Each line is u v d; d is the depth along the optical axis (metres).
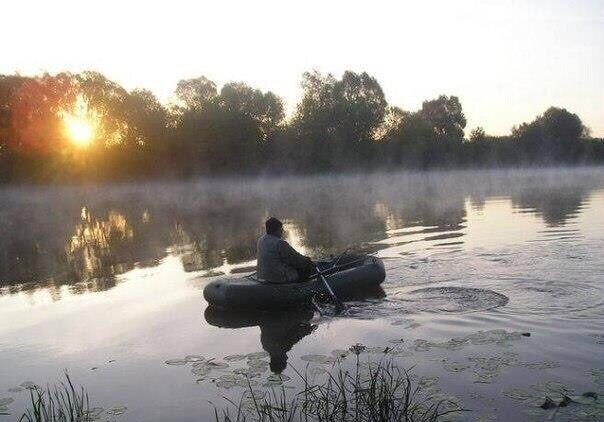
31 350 6.23
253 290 7.39
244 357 5.54
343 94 56.44
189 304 7.88
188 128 48.28
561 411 3.97
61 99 44.91
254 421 4.17
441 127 73.94
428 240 12.04
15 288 9.88
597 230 11.84
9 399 4.88
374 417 3.97
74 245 15.18
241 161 50.03
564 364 4.80
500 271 8.38
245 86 51.62
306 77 54.00
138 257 12.54
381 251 10.97
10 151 42.78
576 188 27.73
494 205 19.94
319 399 4.41
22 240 16.92
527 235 11.73
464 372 4.76
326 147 52.28
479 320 6.15
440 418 3.97
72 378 5.30
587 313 6.16
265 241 7.79
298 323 6.65
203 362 5.48
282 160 51.84
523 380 4.53
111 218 23.70
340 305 7.11
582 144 67.31
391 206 22.05
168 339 6.32
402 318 6.44
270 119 52.25
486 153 59.38
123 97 47.62
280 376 4.98
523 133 65.94
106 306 8.05
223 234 15.70
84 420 4.35
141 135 48.84
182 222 20.03
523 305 6.59
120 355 5.87
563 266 8.44
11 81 42.81
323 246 12.29
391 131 57.59
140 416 4.39
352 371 4.97
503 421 3.90
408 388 4.25
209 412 4.38
